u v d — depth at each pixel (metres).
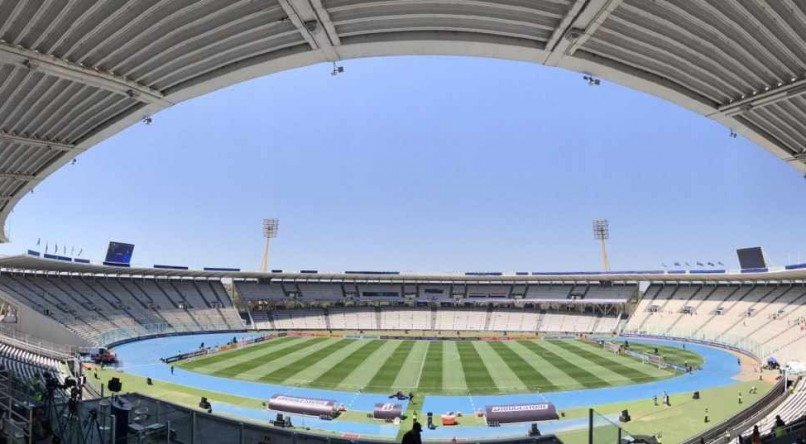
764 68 10.50
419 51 11.01
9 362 24.72
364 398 32.16
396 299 83.06
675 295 71.00
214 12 8.91
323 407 27.48
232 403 30.17
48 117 13.52
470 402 31.42
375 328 75.94
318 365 43.28
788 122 13.28
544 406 27.19
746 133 14.31
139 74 11.40
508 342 61.03
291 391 33.69
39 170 18.12
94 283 63.31
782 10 8.36
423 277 80.50
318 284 86.25
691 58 10.57
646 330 66.75
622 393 33.56
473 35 10.37
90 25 9.15
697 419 27.05
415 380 37.47
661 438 23.53
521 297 81.31
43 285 55.75
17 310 41.69
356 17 9.52
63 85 11.52
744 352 50.84
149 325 61.41
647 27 9.50
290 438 11.93
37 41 9.41
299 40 10.46
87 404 11.93
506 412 26.53
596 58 11.16
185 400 30.50
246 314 76.62
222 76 11.69
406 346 56.53
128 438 10.56
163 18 8.94
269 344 57.31
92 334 51.38
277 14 9.35
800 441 11.93
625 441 11.70
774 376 39.09
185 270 66.25
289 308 80.25
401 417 27.56
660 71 11.48
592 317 74.31
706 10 8.73
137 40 9.77
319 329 74.94
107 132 14.72
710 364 44.50
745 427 23.03
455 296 83.56
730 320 58.44
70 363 32.97
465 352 51.78
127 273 64.12
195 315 69.88
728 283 66.44
